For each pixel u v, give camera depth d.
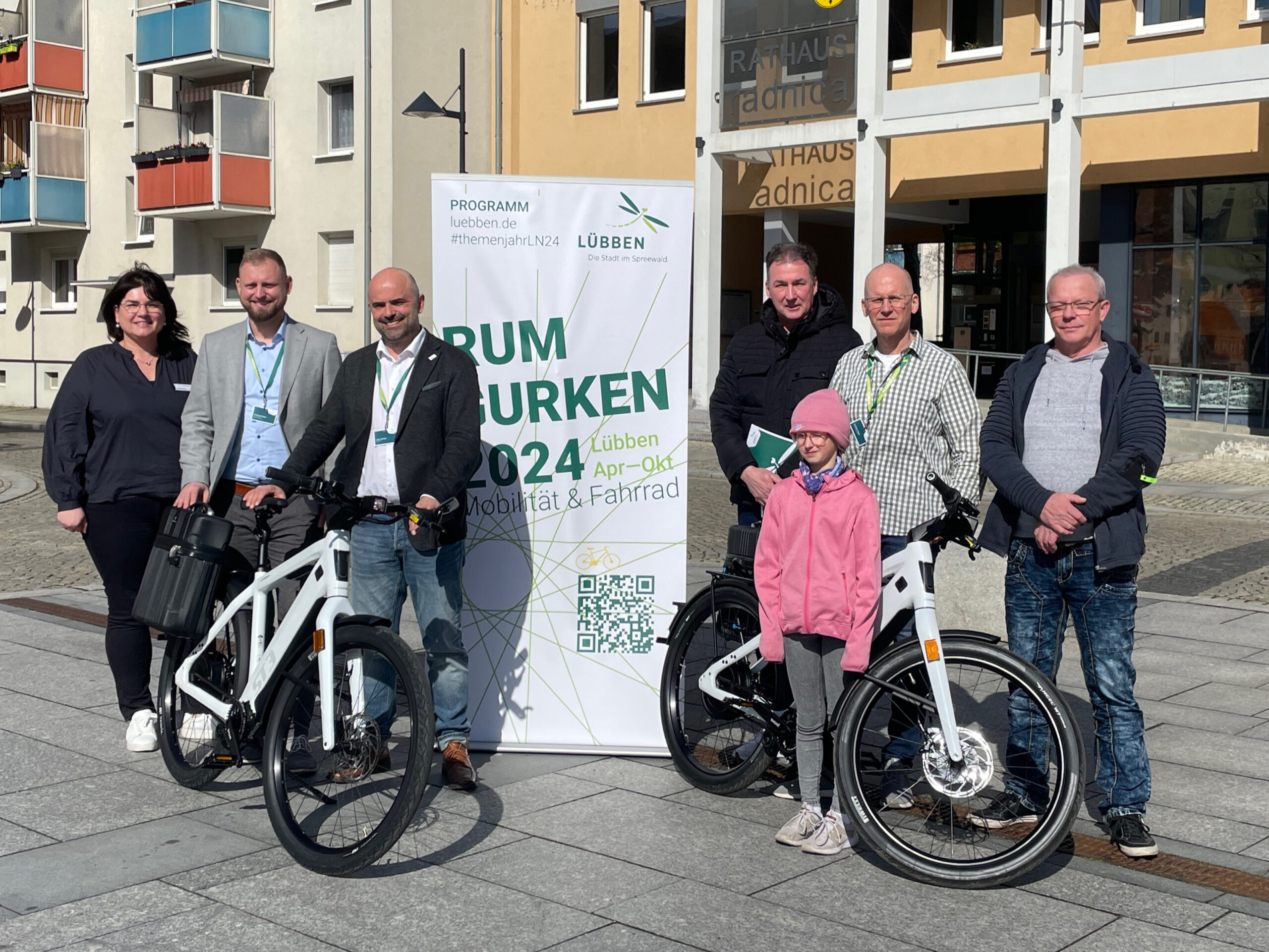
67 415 5.45
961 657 4.26
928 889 4.06
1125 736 4.36
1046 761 4.39
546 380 5.49
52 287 33.69
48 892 3.97
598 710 5.55
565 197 5.45
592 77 26.11
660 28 25.08
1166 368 21.36
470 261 5.44
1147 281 21.67
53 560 10.93
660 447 5.51
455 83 26.89
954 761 4.14
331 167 27.05
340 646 4.33
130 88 31.28
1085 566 4.39
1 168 32.19
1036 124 21.58
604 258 5.47
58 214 31.72
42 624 7.98
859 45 21.80
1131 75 19.47
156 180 28.53
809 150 23.72
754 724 4.88
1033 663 4.57
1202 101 18.88
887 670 4.28
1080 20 19.97
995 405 4.62
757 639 4.84
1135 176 21.00
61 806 4.77
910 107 21.36
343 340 27.14
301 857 4.14
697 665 5.16
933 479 4.38
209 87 29.42
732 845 4.43
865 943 3.65
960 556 7.20
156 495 5.48
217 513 5.48
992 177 22.12
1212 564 10.70
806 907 3.90
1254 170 19.78
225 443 5.41
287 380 5.46
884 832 4.19
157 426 5.53
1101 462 4.38
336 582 4.37
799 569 4.34
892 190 23.31
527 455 5.51
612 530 5.54
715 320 23.83
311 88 27.31
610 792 4.98
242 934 3.69
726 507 14.41
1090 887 4.08
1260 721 5.98
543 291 5.47
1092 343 4.50
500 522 5.52
